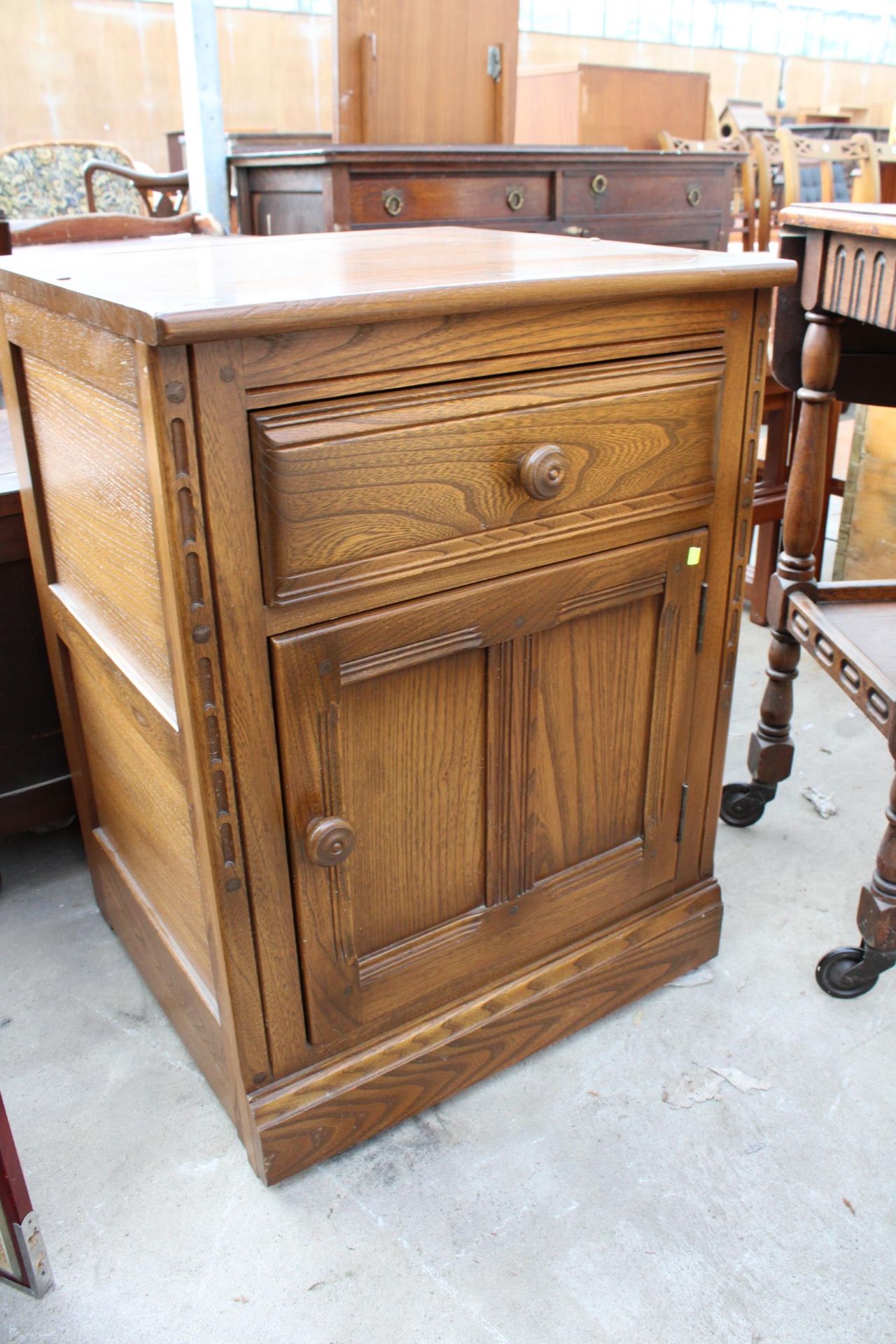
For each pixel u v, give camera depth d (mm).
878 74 8906
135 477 868
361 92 2467
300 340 801
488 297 860
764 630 2451
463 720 1052
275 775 932
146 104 5188
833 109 7359
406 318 836
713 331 1057
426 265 1024
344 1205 1090
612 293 931
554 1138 1165
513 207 2432
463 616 985
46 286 919
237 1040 1019
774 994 1369
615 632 1131
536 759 1123
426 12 2502
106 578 1052
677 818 1297
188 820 1000
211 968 1069
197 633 841
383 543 900
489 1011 1193
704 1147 1151
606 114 3939
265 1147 1062
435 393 885
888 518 2285
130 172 2650
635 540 1092
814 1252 1034
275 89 5590
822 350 1364
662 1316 975
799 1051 1278
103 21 4930
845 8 8297
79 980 1419
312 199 2260
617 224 2629
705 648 1212
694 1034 1306
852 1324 966
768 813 1761
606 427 1003
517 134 4125
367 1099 1116
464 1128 1180
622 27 6977
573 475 1000
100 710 1215
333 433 835
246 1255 1038
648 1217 1072
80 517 1080
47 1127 1187
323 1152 1109
